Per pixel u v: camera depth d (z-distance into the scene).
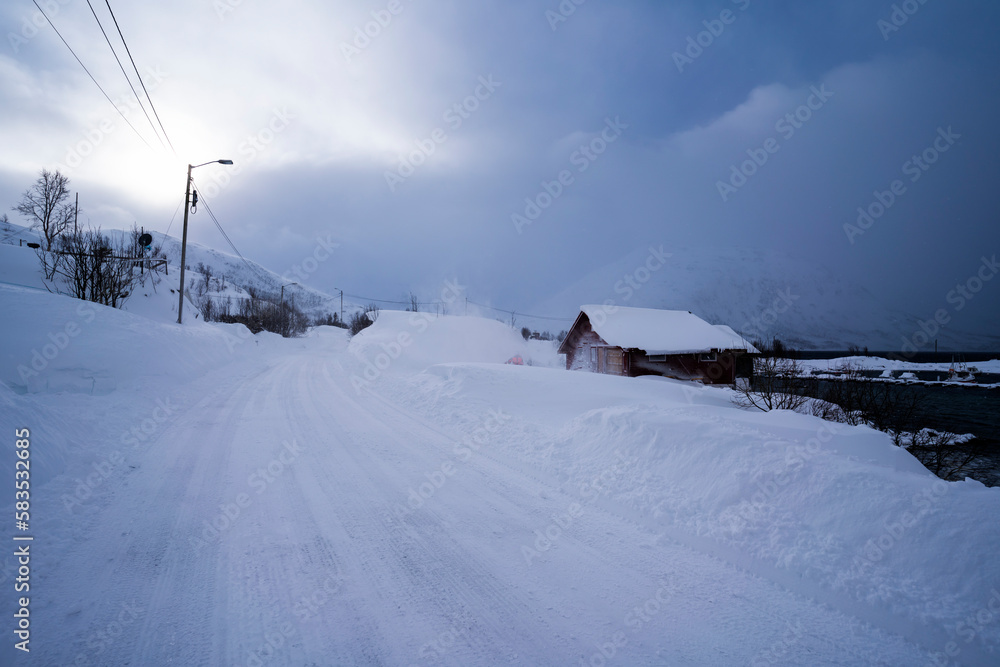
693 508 4.94
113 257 21.06
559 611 3.31
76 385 10.82
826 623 3.18
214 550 4.16
